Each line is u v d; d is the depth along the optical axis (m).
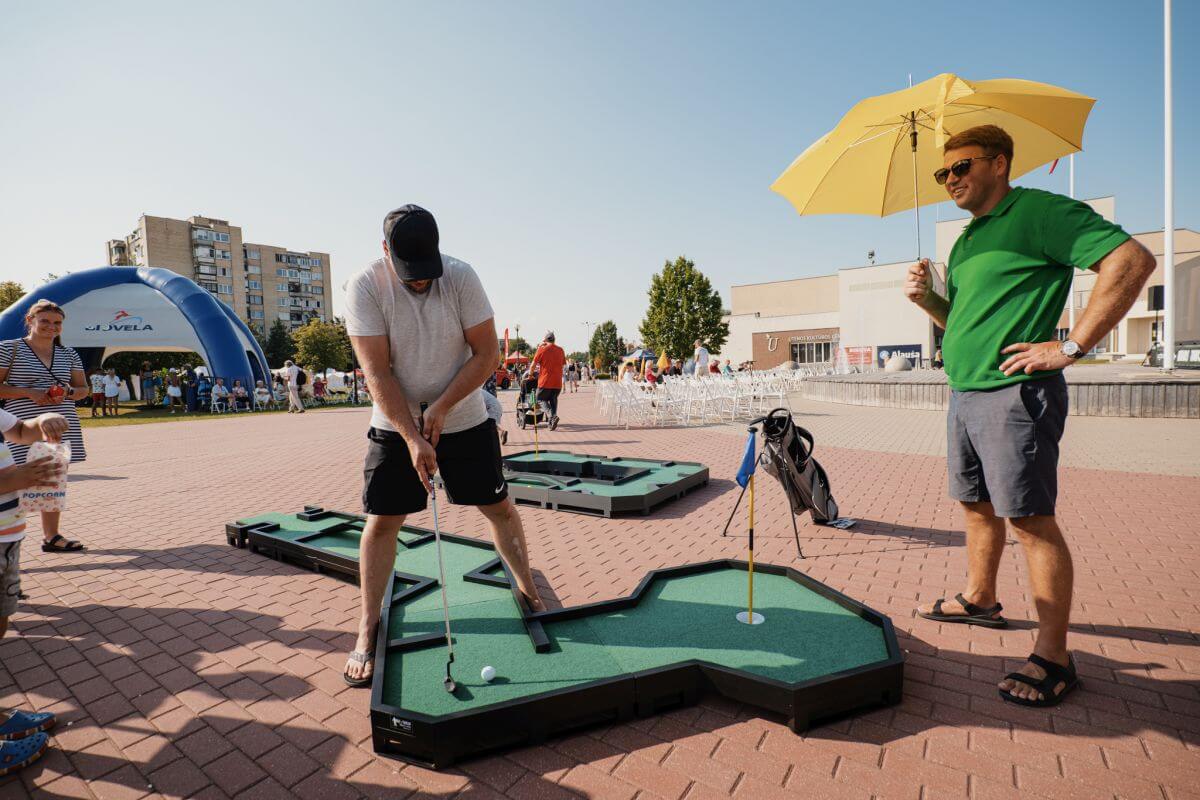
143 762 2.33
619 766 2.22
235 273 100.00
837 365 37.03
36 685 2.90
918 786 2.07
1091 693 2.58
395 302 2.71
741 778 2.14
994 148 2.68
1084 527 4.89
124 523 6.02
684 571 3.83
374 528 2.93
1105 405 11.74
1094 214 2.42
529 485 6.61
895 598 3.63
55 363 4.71
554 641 2.97
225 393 24.83
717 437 11.43
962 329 2.78
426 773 2.22
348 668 2.84
